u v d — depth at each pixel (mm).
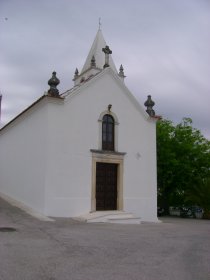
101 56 25297
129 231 13234
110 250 9219
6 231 11430
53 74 17453
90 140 18031
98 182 18203
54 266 7344
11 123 22328
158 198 31297
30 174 18422
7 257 7914
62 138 17094
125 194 18875
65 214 16609
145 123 20406
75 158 17359
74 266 7418
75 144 17453
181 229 15250
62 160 16922
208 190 27797
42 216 15625
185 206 30922
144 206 19406
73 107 17656
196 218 28531
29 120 19297
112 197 18625
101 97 18812
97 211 17688
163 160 29016
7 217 14773
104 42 26188
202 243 11023
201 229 15750
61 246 9430
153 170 20141
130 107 19922
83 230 12672
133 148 19609
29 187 18391
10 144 22719
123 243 10328
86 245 9711
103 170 18484
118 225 15398
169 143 29766
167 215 30953
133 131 19781
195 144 30609
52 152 16703
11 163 22188
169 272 7227
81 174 17438
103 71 19047
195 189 28453
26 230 11852
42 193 16562
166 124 31000
